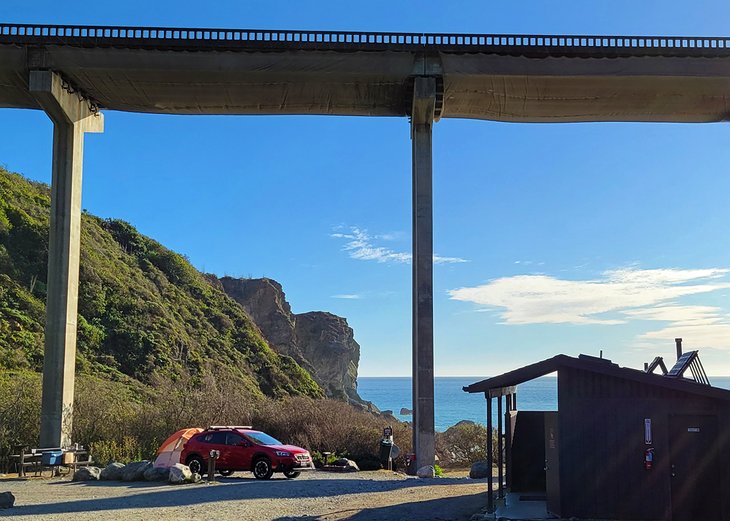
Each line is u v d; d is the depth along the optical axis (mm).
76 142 34188
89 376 44875
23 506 17609
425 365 32125
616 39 32656
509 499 17125
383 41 32812
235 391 47750
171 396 36781
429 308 32750
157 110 36844
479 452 38688
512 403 18953
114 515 15938
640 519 14000
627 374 14250
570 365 14453
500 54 32812
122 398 40344
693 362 16953
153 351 53250
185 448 25297
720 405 13992
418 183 33812
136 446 31578
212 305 72250
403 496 19156
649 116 36469
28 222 58312
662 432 14156
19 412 31328
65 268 33000
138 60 32250
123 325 54625
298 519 15383
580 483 14266
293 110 36594
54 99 32281
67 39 31922
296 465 24750
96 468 25219
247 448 24719
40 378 39500
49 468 28000
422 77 32688
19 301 49594
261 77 32969
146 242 77438
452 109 36031
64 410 31672
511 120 37344
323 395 66000
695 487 13969
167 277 73062
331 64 32750
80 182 34750
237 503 17969
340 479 24516
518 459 18281
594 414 14398
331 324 115000
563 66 32719
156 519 15359
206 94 34688
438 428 96688
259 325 96562
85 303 54812
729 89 33719
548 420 15312
